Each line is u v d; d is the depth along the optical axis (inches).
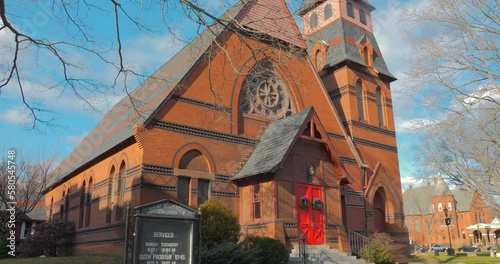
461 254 2000.5
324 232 810.8
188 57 938.7
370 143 1118.4
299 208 792.3
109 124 1286.9
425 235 3983.8
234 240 667.4
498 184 872.9
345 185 997.8
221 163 824.3
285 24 994.1
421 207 3846.0
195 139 799.7
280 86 987.3
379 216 1094.4
